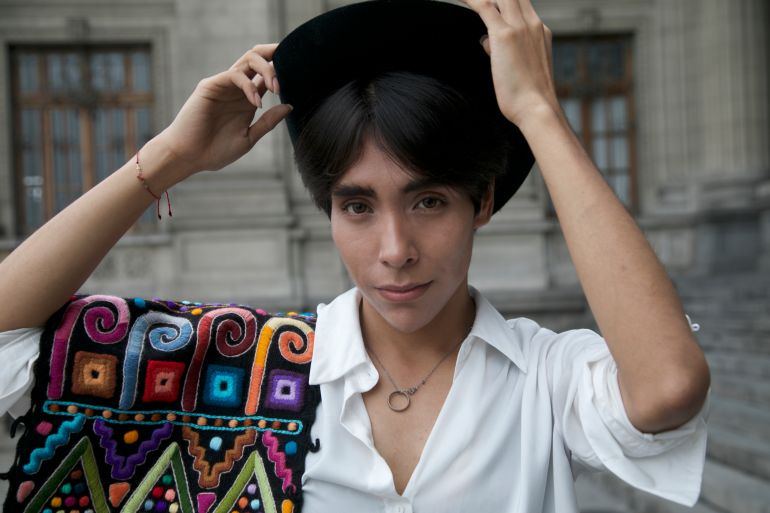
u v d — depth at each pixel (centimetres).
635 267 87
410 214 96
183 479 108
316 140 98
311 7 946
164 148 107
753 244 945
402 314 98
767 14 992
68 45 956
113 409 108
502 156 104
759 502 329
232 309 117
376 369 111
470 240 101
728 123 984
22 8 938
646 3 1009
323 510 104
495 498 103
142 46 966
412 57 100
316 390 111
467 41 101
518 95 96
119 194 106
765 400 469
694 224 978
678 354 84
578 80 1016
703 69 1003
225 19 934
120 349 109
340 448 106
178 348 111
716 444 423
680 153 1012
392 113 93
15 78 953
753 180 961
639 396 86
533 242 944
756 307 698
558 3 1005
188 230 911
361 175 95
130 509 106
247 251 916
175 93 951
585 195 90
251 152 927
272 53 110
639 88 1016
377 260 97
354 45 99
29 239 105
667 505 377
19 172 955
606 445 94
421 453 107
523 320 120
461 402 106
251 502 107
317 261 934
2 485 463
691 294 830
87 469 106
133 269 912
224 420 111
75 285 105
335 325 113
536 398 108
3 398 103
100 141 966
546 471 105
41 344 105
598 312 88
